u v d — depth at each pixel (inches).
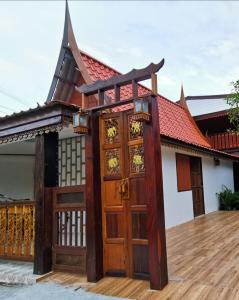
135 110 151.9
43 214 185.8
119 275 164.9
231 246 227.5
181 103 538.0
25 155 372.8
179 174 372.2
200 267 176.9
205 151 409.4
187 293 138.5
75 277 171.8
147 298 136.3
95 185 170.4
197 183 431.2
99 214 170.2
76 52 266.8
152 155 154.9
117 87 169.6
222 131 636.1
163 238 154.2
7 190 358.0
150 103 157.8
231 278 154.8
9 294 158.7
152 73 158.2
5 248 209.2
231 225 328.5
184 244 243.4
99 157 175.8
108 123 176.6
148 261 156.8
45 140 194.1
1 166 357.7
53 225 188.1
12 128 209.3
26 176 372.2
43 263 180.1
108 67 310.3
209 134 629.9
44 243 182.9
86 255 167.6
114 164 171.9
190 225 342.6
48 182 191.6
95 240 165.0
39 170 191.9
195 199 416.2
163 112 431.2
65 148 259.6
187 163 401.7
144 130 158.9
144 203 159.6
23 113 195.8
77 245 178.7
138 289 146.9
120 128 172.1
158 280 145.1
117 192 169.5
